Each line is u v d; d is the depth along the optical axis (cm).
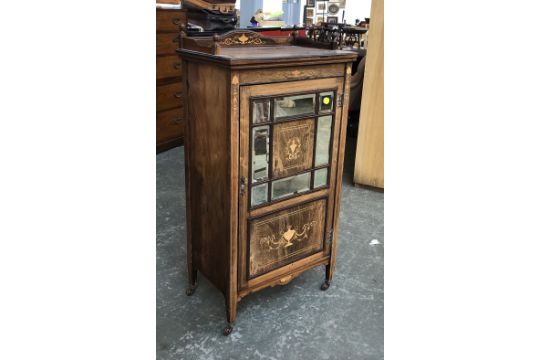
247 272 157
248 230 151
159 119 350
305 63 142
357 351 155
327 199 171
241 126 136
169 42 334
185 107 157
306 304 180
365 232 241
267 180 149
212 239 161
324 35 175
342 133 165
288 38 183
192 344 156
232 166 139
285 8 474
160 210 261
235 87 130
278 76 139
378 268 207
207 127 147
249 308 177
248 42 172
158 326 165
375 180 298
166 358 150
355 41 427
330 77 153
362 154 296
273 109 141
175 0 354
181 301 180
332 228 179
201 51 142
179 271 202
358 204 277
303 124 152
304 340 160
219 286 163
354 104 396
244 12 452
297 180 159
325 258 182
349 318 172
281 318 171
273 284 167
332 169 168
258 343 158
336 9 485
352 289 191
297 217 164
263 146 144
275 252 163
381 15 263
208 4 352
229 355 152
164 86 345
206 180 155
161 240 228
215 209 154
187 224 174
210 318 171
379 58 271
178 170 324
